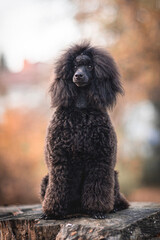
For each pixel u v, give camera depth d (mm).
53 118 3631
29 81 13094
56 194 3496
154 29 10156
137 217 3525
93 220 3420
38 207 4719
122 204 3994
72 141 3443
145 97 11773
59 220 3537
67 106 3639
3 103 12570
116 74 3793
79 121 3520
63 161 3479
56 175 3490
